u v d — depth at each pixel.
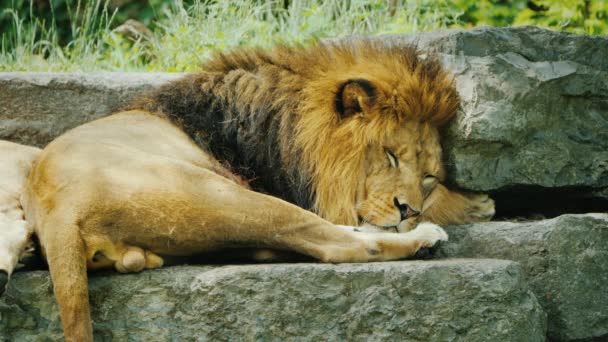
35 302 8.91
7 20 22.34
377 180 10.25
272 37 16.86
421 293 8.80
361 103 10.20
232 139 10.71
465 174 10.73
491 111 10.65
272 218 9.20
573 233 9.95
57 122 12.56
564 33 11.33
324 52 10.86
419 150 10.45
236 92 10.82
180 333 8.83
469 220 10.92
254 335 8.74
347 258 9.22
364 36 11.77
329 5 17.92
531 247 9.98
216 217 9.07
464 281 8.83
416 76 10.43
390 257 9.45
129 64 16.98
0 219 9.27
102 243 8.82
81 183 8.99
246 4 17.69
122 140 9.86
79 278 8.59
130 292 8.88
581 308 9.91
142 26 19.88
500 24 18.67
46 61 17.38
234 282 8.78
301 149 10.43
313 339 8.77
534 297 9.12
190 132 10.62
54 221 8.81
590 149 11.24
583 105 11.27
